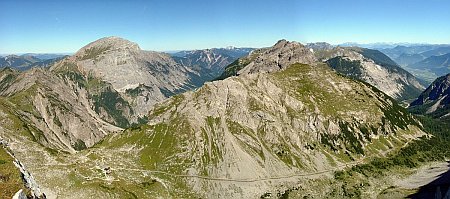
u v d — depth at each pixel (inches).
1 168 5487.2
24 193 4940.9
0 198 4717.0
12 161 5856.3
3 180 5241.1
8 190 4953.3
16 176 5413.4
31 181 5846.5
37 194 5556.1
